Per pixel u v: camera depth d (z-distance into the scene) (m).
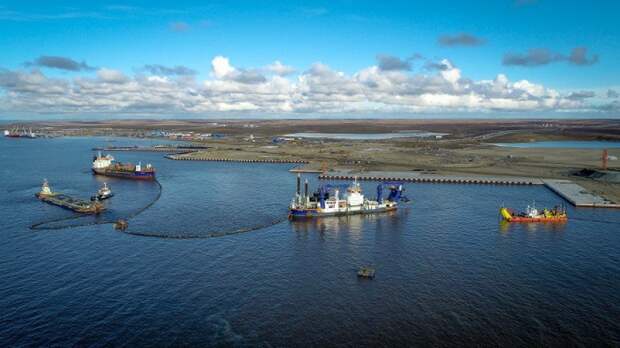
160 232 129.88
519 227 137.50
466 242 121.94
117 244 117.56
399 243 121.25
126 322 75.75
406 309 81.38
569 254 111.69
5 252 109.88
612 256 110.19
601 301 84.94
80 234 126.62
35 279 92.81
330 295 87.06
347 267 102.38
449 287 91.06
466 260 107.25
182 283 91.81
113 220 143.25
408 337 72.00
